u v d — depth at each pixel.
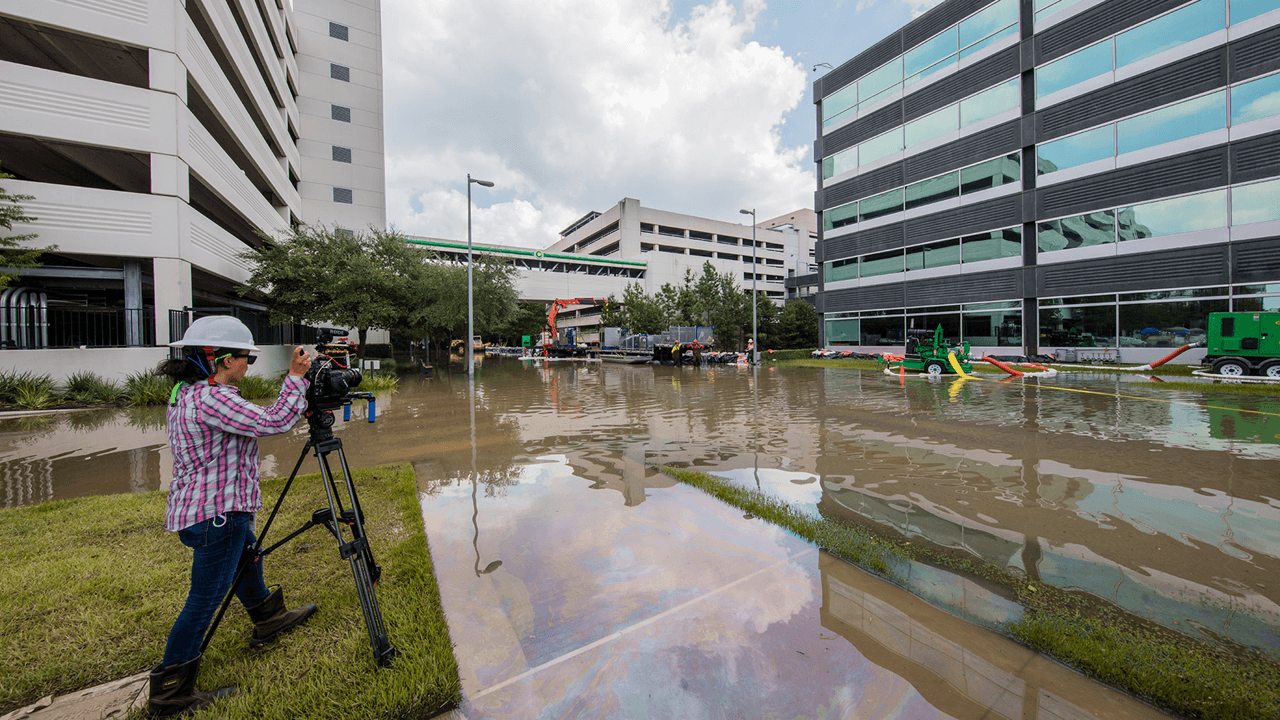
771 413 9.12
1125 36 17.09
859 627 2.43
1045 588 2.82
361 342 19.62
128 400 10.80
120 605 2.68
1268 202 14.55
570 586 2.83
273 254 17.61
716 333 31.53
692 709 1.88
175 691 1.93
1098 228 17.94
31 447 6.68
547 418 8.80
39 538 3.56
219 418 1.94
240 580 2.14
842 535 3.49
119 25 11.88
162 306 12.28
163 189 12.34
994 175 20.84
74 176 16.23
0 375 10.15
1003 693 1.96
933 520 3.87
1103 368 16.39
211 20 15.62
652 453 6.12
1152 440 6.52
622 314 37.69
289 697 1.97
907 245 24.30
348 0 32.47
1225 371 13.18
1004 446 6.31
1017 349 20.31
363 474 5.11
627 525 3.75
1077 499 4.32
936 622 2.48
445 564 3.11
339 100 32.03
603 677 2.07
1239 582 2.87
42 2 11.27
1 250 10.38
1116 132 17.39
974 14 21.27
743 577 2.94
